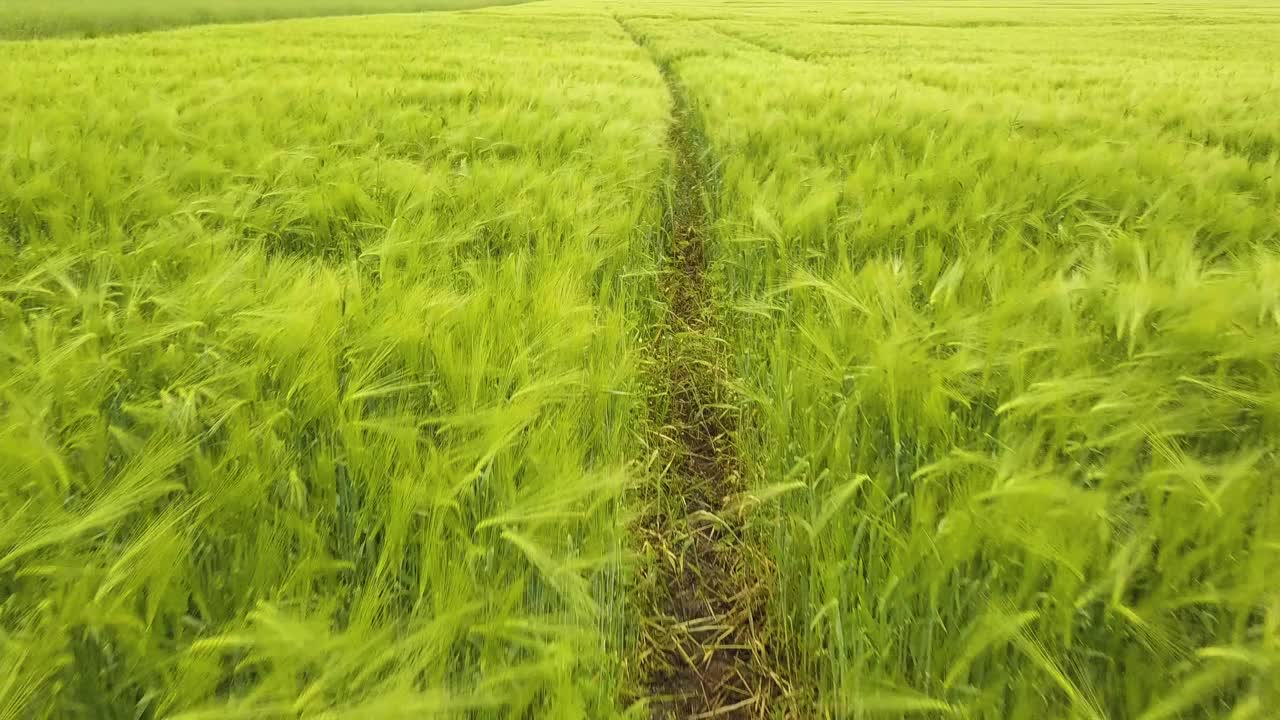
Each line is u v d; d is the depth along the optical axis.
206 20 27.31
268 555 1.17
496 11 40.19
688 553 1.88
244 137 4.18
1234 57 17.28
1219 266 2.51
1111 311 1.92
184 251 2.31
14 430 1.23
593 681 1.17
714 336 2.77
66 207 2.73
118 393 1.58
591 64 10.55
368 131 4.35
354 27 21.17
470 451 1.37
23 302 2.14
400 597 1.29
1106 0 63.97
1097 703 1.11
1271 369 1.63
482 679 1.12
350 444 1.39
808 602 1.48
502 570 1.29
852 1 58.94
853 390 1.77
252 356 1.64
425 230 2.53
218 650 1.03
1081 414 1.49
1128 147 4.16
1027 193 3.34
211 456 1.45
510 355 1.76
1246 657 1.01
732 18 33.75
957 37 23.86
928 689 1.24
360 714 0.89
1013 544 1.24
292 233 2.97
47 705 1.00
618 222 2.91
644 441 1.95
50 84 6.36
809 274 2.24
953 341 1.81
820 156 4.27
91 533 1.25
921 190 3.42
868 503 1.45
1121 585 1.12
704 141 5.39
